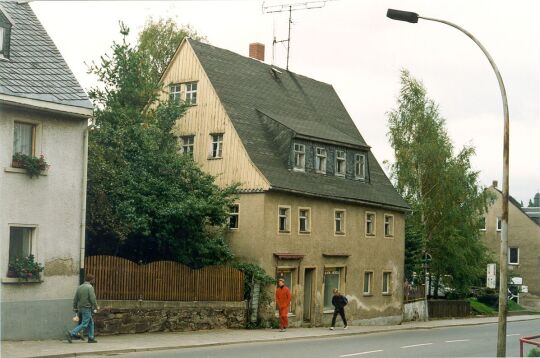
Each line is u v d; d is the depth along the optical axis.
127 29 34.75
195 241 31.25
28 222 22.66
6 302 21.92
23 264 22.31
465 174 53.66
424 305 49.81
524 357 21.42
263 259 34.56
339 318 39.69
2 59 23.03
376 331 35.91
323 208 38.84
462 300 56.34
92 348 21.00
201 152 37.69
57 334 23.38
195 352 21.78
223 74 39.56
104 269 25.56
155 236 29.91
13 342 21.72
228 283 31.42
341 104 50.06
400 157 53.31
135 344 22.69
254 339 26.83
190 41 39.25
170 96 35.94
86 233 27.94
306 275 38.06
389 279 45.28
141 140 30.91
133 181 29.16
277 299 32.38
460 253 52.88
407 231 50.06
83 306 22.33
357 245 41.62
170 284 28.41
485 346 27.14
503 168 20.41
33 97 22.50
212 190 32.25
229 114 37.06
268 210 35.00
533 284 74.50
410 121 53.81
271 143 38.16
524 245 75.19
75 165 24.12
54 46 25.12
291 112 43.00
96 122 32.69
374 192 43.94
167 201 29.94
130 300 26.27
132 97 34.41
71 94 23.83
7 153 22.17
